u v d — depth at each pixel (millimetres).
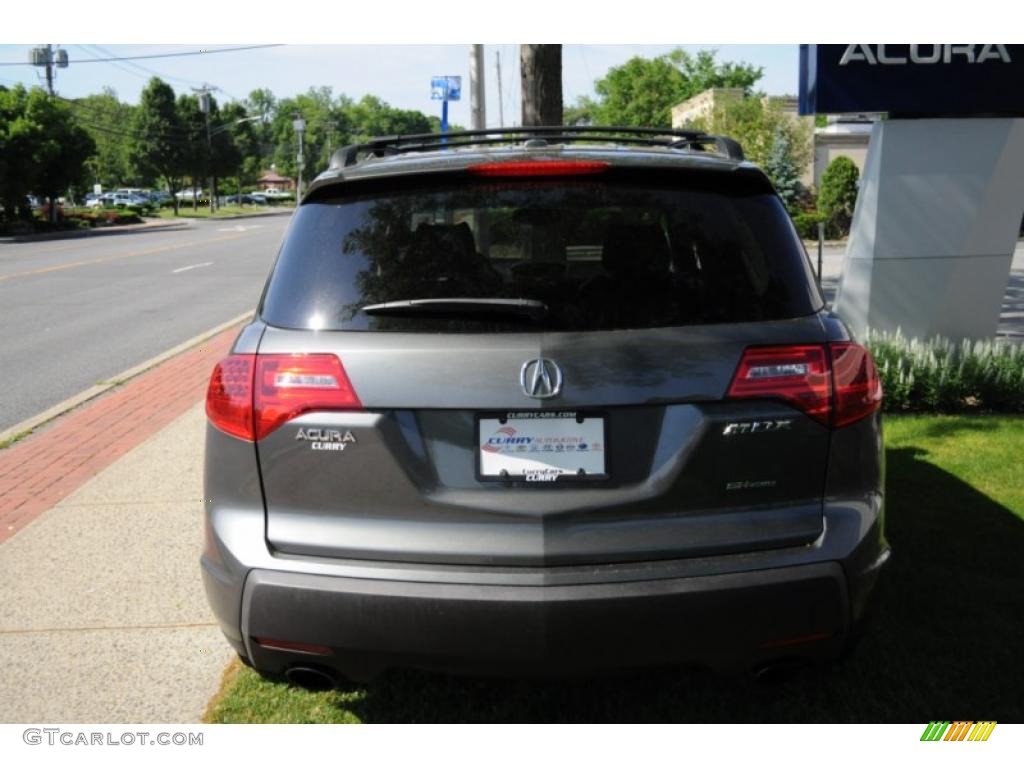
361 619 2457
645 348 2455
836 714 3023
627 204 2646
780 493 2525
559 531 2461
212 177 84562
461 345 2457
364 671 2551
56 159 46938
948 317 8016
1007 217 7852
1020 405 6902
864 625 2625
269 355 2572
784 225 2723
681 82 69875
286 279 2680
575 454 2465
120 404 7906
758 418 2484
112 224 54281
